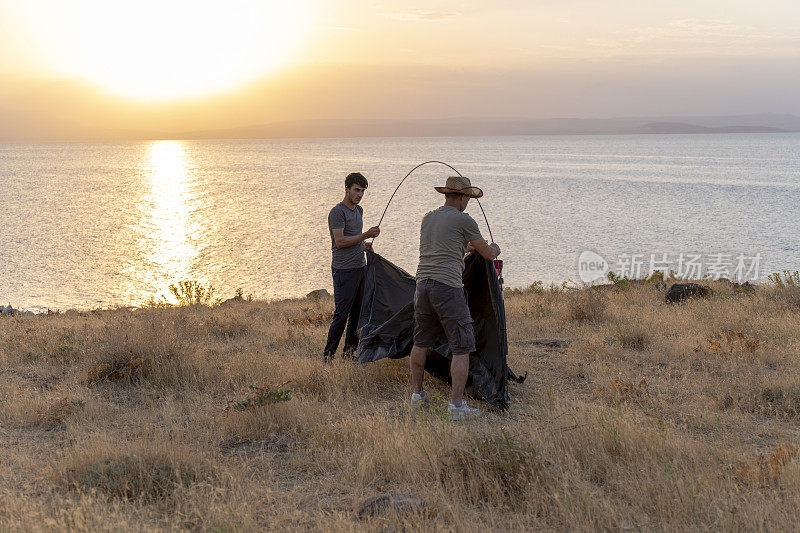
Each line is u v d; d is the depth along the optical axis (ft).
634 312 33.63
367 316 22.29
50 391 19.61
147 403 18.69
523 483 12.09
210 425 16.43
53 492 12.17
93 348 24.26
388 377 20.83
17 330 32.63
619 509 11.27
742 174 500.74
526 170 584.40
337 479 13.04
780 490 11.82
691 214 255.70
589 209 279.08
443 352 19.58
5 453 14.19
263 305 52.29
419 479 12.75
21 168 647.97
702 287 39.65
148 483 12.27
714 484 11.94
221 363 22.44
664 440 13.99
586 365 22.34
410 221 236.84
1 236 195.21
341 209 22.79
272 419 16.39
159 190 383.86
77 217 248.32
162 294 112.57
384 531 10.53
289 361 22.52
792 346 23.98
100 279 128.98
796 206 277.85
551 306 37.27
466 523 10.62
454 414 16.67
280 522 10.86
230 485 12.37
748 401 17.74
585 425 14.90
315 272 139.44
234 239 194.18
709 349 23.88
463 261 17.81
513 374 20.42
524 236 201.05
